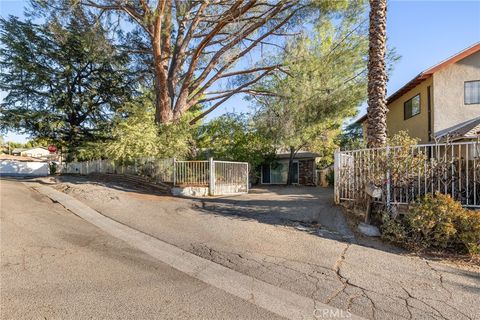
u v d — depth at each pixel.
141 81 20.55
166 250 5.10
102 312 3.10
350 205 7.11
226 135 19.61
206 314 3.10
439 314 3.19
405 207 5.91
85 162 20.09
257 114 16.70
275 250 5.07
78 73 23.28
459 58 12.01
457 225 5.11
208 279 3.97
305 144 19.98
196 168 12.08
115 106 24.17
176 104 15.05
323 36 13.23
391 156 6.26
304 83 13.20
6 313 3.05
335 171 7.88
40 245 5.17
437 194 5.45
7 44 20.70
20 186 12.93
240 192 13.73
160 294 3.53
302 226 6.45
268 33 13.49
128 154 13.05
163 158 12.68
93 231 6.18
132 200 9.34
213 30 13.10
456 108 12.11
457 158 5.89
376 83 7.54
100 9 12.78
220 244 5.35
